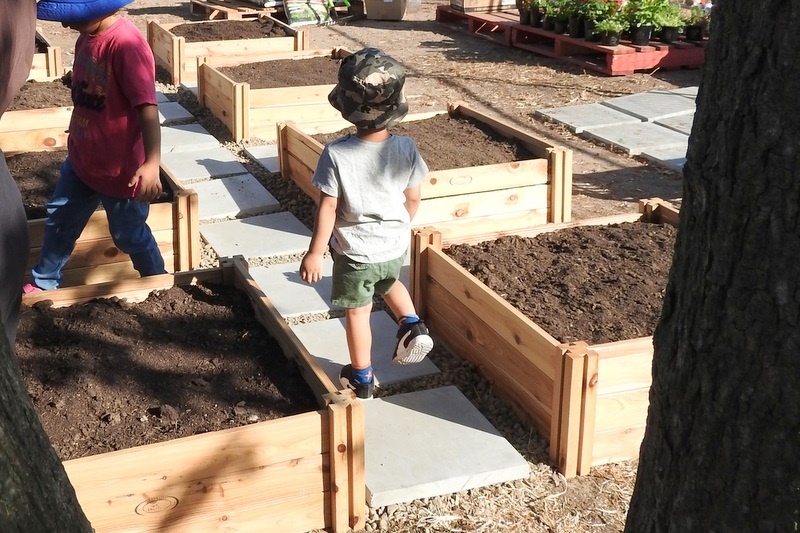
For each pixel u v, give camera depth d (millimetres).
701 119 1817
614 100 9836
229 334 4004
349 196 3814
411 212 4105
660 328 2008
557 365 3684
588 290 4555
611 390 3727
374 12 15289
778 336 1681
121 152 4414
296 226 6461
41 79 9000
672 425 1943
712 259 1790
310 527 3328
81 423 3355
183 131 8531
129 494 3012
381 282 4098
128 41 4227
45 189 6094
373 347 4777
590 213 6797
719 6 1761
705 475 1849
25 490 1574
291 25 14438
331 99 3836
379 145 3857
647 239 5211
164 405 3439
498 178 5934
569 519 3523
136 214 4621
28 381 3561
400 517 3504
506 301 4207
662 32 11602
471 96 10281
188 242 5332
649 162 8070
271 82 8961
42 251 4758
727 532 1812
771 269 1674
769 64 1633
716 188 1765
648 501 2053
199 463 3078
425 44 13289
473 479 3691
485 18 13406
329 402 3229
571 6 11719
